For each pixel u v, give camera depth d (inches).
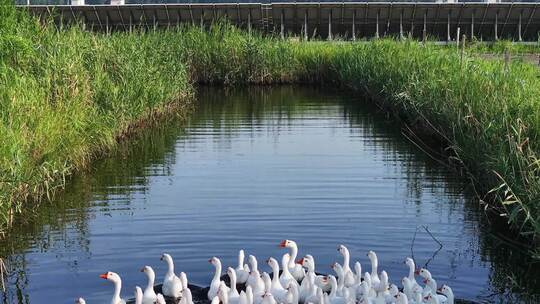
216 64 1545.3
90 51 953.5
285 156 800.3
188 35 1573.6
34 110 663.8
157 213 575.2
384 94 1146.0
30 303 408.2
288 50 1557.6
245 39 1561.3
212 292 413.4
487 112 660.1
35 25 863.7
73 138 710.5
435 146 855.7
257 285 419.5
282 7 1996.8
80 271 454.3
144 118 992.9
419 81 951.0
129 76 957.2
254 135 938.1
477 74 827.4
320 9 2005.4
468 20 1998.0
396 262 472.7
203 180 687.7
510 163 561.3
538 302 416.5
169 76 1129.4
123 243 503.8
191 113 1147.3
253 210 580.7
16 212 583.5
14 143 561.9
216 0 2731.3
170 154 815.7
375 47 1365.7
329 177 696.4
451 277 450.6
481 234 528.7
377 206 593.9
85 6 1950.1
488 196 603.2
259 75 1552.7
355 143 877.2
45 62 799.7
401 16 2006.6
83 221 557.9
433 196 627.2
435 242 510.3
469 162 681.6
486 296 424.5
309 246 498.3
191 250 490.0
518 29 1966.0
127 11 1979.6
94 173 723.4
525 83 724.0
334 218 559.8
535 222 477.4
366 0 2763.3
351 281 429.7
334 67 1499.8
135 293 402.9
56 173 674.8
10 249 498.6
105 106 846.5
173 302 416.2
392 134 937.5
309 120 1066.7
